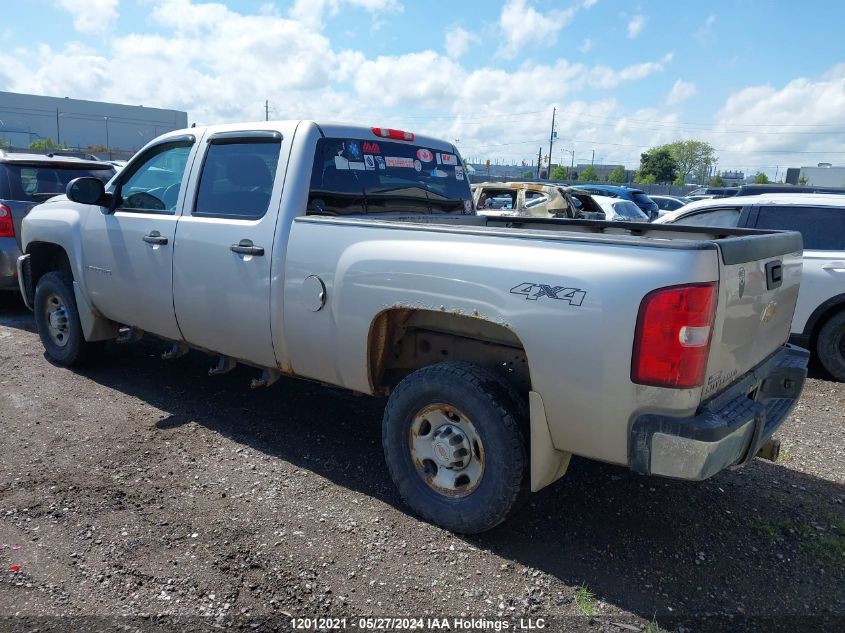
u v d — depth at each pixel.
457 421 3.43
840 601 3.04
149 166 4.98
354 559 3.21
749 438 3.08
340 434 4.69
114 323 5.59
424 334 3.80
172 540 3.32
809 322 6.57
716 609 2.95
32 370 5.85
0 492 3.74
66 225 5.48
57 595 2.90
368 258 3.58
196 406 5.10
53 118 89.50
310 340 3.91
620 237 2.95
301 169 4.05
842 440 4.98
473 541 3.40
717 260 2.78
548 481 3.23
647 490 4.03
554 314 2.96
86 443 4.40
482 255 3.20
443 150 5.16
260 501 3.72
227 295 4.28
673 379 2.75
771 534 3.57
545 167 80.31
